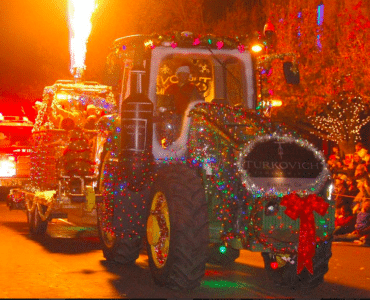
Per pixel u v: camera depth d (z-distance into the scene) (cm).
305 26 2081
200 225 692
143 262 920
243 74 870
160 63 844
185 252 687
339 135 2016
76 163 1037
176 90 820
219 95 880
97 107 1270
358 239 1273
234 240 713
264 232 685
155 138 797
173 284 705
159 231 731
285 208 687
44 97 1285
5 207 1869
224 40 858
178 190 702
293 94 2014
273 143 700
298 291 739
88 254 988
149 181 784
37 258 939
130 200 807
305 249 689
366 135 2080
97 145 1059
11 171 1396
